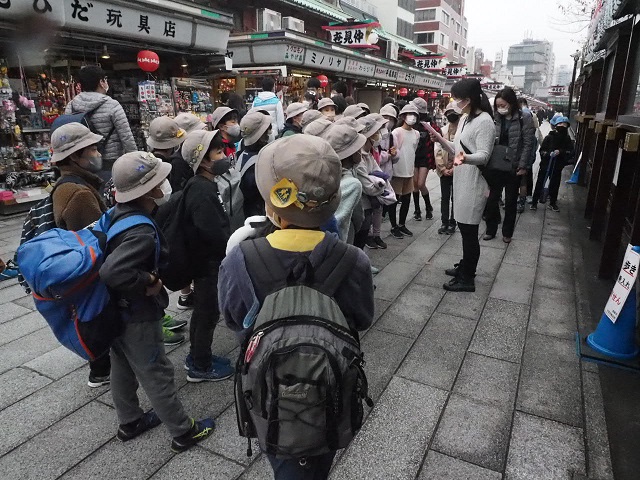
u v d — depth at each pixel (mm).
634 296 3068
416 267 4973
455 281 4383
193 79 9250
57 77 7332
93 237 2055
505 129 5496
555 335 3484
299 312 1277
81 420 2576
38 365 3111
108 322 2004
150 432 2490
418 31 48375
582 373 2992
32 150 6871
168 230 2553
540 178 7441
